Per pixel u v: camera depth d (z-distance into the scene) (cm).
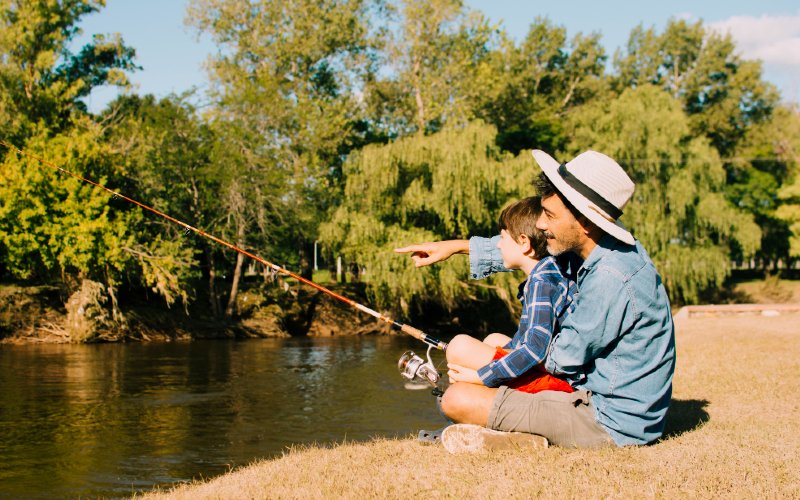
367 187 2748
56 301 2584
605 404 394
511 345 436
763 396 623
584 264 376
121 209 2556
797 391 645
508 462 379
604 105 3684
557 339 389
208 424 1105
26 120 2602
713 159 3359
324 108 3381
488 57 3897
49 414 1188
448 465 389
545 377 416
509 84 4406
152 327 2611
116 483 781
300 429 1068
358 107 3791
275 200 2845
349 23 3709
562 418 397
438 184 2603
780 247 4756
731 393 648
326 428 1073
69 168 2369
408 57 3669
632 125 3272
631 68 5944
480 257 483
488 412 408
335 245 2758
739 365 842
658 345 381
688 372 804
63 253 2338
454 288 2583
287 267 3328
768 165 4925
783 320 1482
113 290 2484
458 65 3550
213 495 388
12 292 2502
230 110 2888
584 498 325
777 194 4562
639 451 390
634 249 376
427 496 342
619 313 369
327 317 2983
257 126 2930
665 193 3250
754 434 450
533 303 402
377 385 1516
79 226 2341
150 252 2469
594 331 373
